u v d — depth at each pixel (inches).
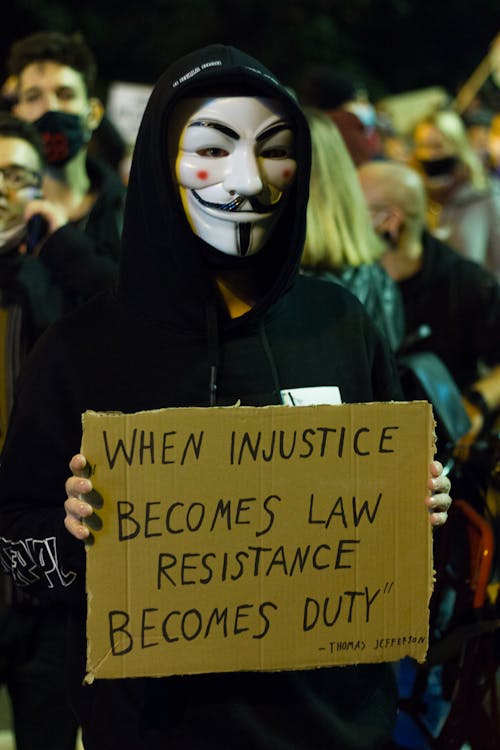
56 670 135.0
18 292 144.8
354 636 96.7
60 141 165.6
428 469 97.1
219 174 99.3
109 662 93.2
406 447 96.5
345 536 96.0
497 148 341.1
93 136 250.8
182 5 588.7
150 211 100.0
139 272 101.4
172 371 100.5
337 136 150.5
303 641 96.0
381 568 96.9
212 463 93.6
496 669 120.8
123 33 586.6
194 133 98.8
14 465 102.5
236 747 97.8
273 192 101.1
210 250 102.9
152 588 93.4
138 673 93.6
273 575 95.1
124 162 255.0
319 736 100.0
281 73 600.1
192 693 98.2
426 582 97.7
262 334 103.0
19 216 150.9
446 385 143.5
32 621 134.3
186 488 93.4
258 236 101.4
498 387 162.9
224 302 105.3
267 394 101.6
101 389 100.7
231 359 101.8
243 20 595.5
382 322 149.0
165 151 98.6
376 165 177.3
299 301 106.8
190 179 99.3
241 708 97.9
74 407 101.0
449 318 175.8
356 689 103.7
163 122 98.0
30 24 575.5
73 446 101.5
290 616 95.6
